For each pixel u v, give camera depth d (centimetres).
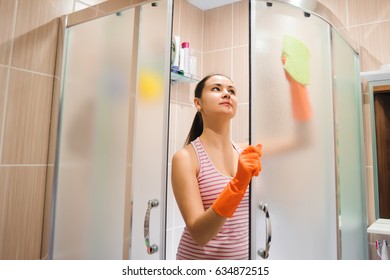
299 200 92
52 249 103
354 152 124
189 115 176
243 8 180
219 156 107
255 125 86
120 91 95
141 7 94
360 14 138
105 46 100
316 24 102
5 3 97
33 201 103
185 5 180
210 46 190
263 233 84
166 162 85
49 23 108
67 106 107
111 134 95
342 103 113
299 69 96
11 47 98
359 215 125
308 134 96
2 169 95
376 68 132
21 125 100
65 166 105
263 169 86
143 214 87
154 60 91
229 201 77
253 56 87
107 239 91
